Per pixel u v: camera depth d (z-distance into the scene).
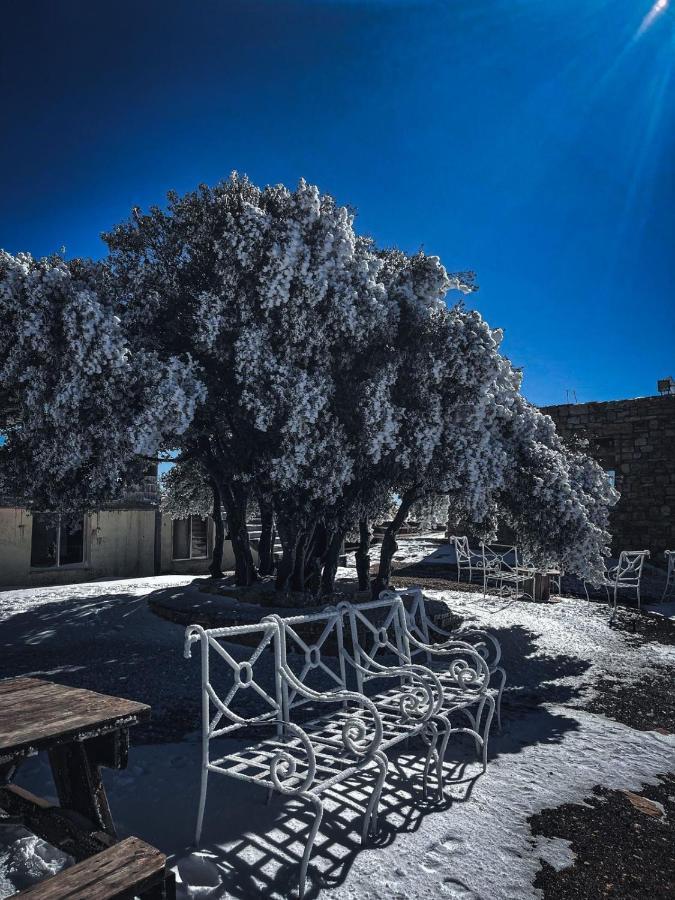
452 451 7.45
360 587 8.71
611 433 17.09
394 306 7.14
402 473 7.76
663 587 12.90
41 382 6.01
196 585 9.33
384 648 6.72
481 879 2.34
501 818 2.87
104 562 14.70
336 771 2.59
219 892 2.15
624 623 9.12
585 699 5.32
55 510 7.31
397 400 7.51
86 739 1.83
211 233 7.04
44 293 5.99
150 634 7.30
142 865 1.63
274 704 3.02
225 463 8.12
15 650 6.64
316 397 6.43
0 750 1.57
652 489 16.38
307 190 6.62
